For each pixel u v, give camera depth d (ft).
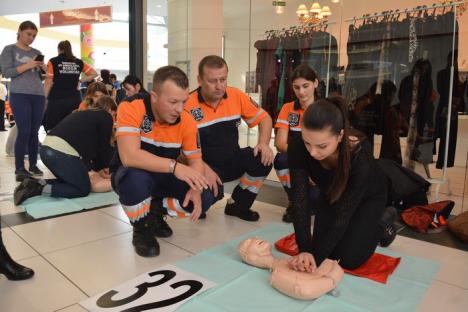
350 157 4.68
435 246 6.83
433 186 11.25
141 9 15.03
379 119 11.30
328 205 5.45
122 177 6.07
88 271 5.56
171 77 5.34
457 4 10.00
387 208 6.68
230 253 6.16
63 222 7.68
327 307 4.56
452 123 10.82
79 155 9.24
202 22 13.80
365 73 11.44
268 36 13.10
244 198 7.98
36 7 30.83
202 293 4.83
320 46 12.19
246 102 7.89
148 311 4.46
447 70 10.31
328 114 4.15
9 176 12.00
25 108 11.63
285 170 7.86
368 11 12.52
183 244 6.64
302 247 5.03
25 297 4.82
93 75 14.17
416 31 10.53
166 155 6.43
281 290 4.80
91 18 25.57
